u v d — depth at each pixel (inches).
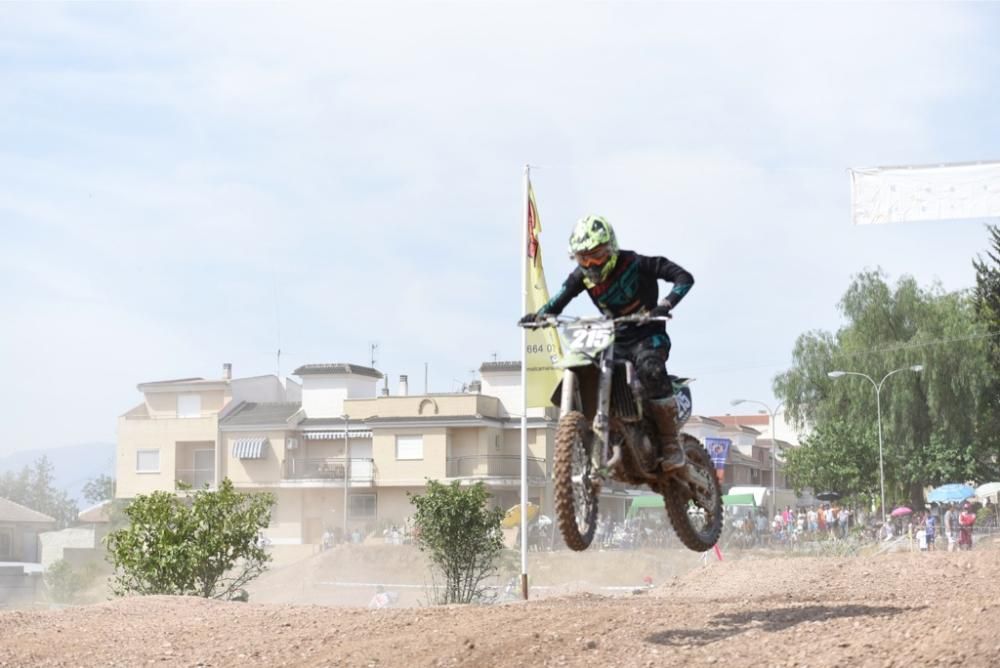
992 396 2165.4
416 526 804.6
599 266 313.3
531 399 662.5
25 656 370.9
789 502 2652.6
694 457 345.4
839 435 2239.2
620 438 310.5
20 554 2723.9
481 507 795.4
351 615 402.6
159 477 2517.2
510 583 1029.2
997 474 2287.2
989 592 399.5
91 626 411.5
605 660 306.7
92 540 2746.1
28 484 4190.5
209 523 649.0
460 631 351.6
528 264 670.5
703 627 331.6
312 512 2428.6
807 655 286.8
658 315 300.7
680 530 334.3
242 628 395.2
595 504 311.7
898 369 2180.1
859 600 377.4
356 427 2443.4
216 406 2549.2
